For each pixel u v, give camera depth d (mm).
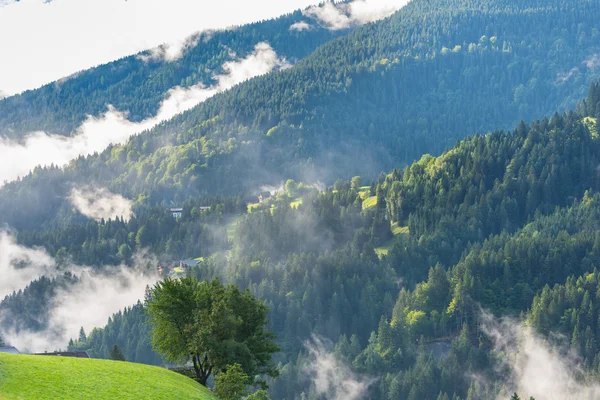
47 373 89000
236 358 109500
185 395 95562
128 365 101438
